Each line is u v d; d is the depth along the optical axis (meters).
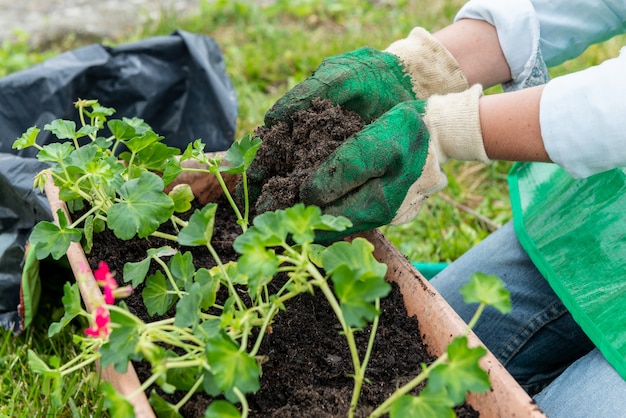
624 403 1.28
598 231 1.50
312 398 1.15
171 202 1.23
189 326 1.13
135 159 1.48
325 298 1.38
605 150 1.25
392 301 1.35
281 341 1.27
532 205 1.71
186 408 1.13
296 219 1.00
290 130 1.38
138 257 1.50
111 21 3.69
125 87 2.36
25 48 3.39
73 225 1.31
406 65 1.52
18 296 1.90
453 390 0.92
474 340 1.16
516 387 1.05
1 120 2.17
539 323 1.68
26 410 1.60
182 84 2.43
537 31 1.55
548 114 1.27
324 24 3.78
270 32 3.52
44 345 1.86
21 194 1.85
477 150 1.33
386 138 1.24
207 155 1.65
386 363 1.23
